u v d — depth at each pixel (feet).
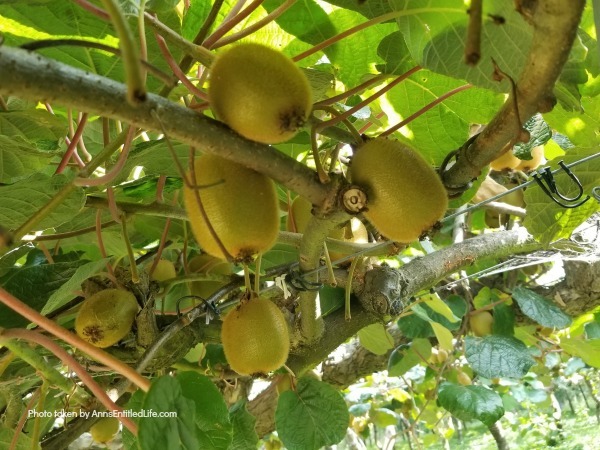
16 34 1.14
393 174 0.81
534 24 0.64
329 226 0.95
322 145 1.45
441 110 1.37
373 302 1.50
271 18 1.02
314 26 1.23
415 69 0.95
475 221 2.50
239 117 0.72
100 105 0.61
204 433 0.88
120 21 0.55
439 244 2.49
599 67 1.01
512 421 8.72
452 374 2.98
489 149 0.84
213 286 1.56
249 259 0.82
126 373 0.89
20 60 0.55
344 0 1.05
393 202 0.81
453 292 2.45
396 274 1.55
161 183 1.32
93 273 1.24
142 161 1.18
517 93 0.73
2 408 1.48
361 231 1.45
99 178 0.93
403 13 0.87
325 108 0.87
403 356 2.47
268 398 2.10
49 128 1.27
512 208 2.04
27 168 1.28
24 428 1.46
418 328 2.37
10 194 1.06
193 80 1.23
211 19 0.99
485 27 0.80
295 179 0.79
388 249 1.31
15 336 0.93
